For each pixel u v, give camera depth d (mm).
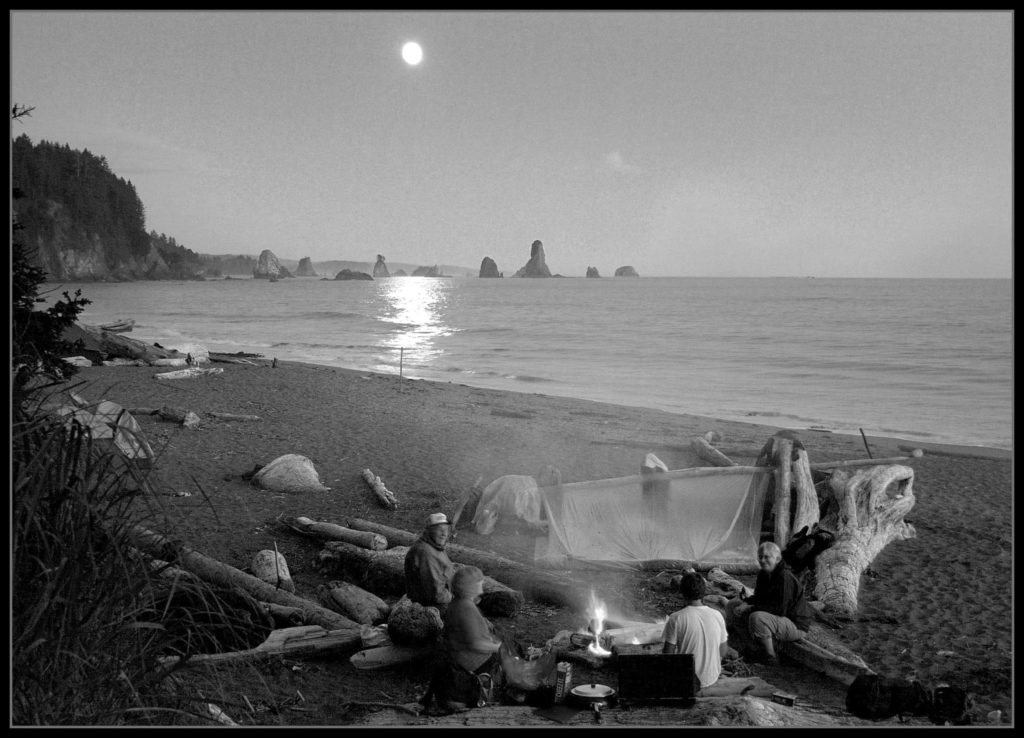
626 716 5281
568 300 139125
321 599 8508
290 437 17703
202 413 19750
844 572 9227
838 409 27594
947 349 49000
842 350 49094
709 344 53688
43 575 4039
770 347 51406
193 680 6062
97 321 65188
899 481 12016
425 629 7066
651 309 104562
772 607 7680
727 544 10547
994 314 85062
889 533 11281
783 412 26859
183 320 76688
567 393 31266
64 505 4254
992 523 12492
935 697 5758
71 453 4410
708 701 5484
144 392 23250
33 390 4465
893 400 29719
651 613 8617
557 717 5336
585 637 7395
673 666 5539
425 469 15273
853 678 6863
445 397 25719
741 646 7672
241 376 27781
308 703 6109
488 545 11047
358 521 11234
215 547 10203
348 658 7129
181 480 13461
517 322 78125
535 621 8422
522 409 23906
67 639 4047
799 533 9875
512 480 11922
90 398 21391
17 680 3744
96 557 4387
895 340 55594
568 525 10688
